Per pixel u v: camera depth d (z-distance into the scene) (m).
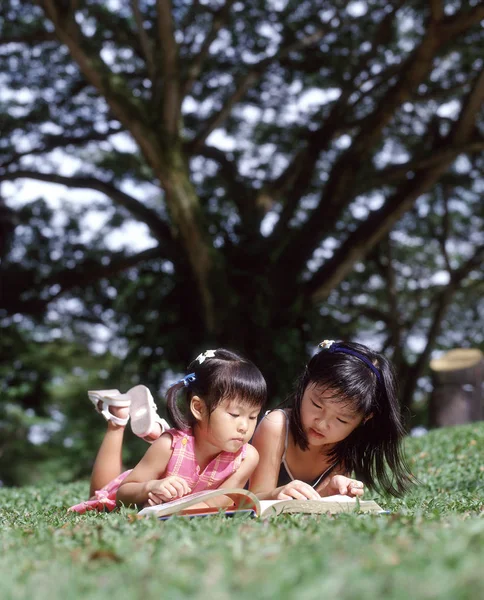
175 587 1.55
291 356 15.15
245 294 15.52
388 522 2.63
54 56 17.52
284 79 18.12
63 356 24.22
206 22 16.88
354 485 3.70
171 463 3.71
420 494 4.90
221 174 18.31
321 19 17.36
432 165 15.70
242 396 3.56
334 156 19.44
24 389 20.39
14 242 19.02
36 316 18.72
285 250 16.23
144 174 18.12
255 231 16.70
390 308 21.39
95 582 1.67
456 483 5.59
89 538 2.46
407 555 1.78
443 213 21.06
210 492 3.09
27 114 17.56
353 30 17.39
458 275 20.73
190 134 18.92
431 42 13.88
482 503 3.85
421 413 23.67
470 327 24.34
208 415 3.60
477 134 15.48
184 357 15.91
